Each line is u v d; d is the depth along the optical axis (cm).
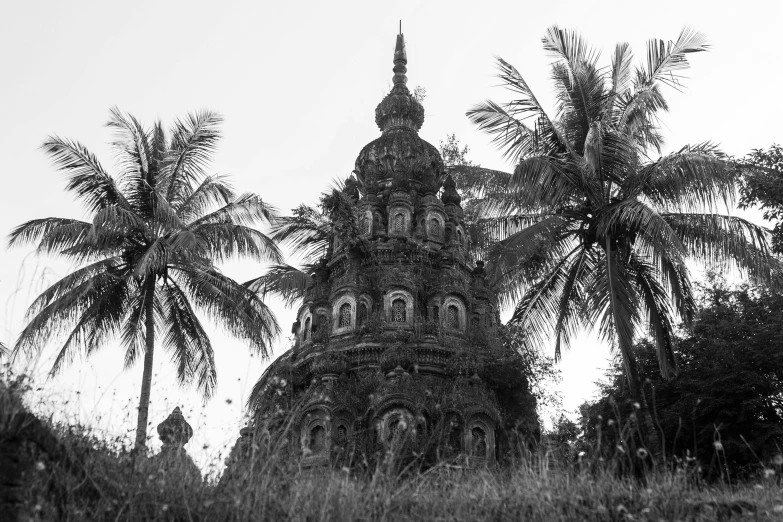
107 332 2703
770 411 2445
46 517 1109
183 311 2845
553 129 2577
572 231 2577
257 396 2861
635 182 2497
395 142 3772
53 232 2550
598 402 2831
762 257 2358
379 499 1316
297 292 3322
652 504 1295
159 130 2909
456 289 3145
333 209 3359
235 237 2730
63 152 2662
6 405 1126
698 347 2691
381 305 3114
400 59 4150
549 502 1283
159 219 2620
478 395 2744
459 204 3634
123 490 1210
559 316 2556
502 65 2623
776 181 2323
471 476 1475
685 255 2184
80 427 1301
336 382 2820
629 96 2652
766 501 1352
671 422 2498
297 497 1249
